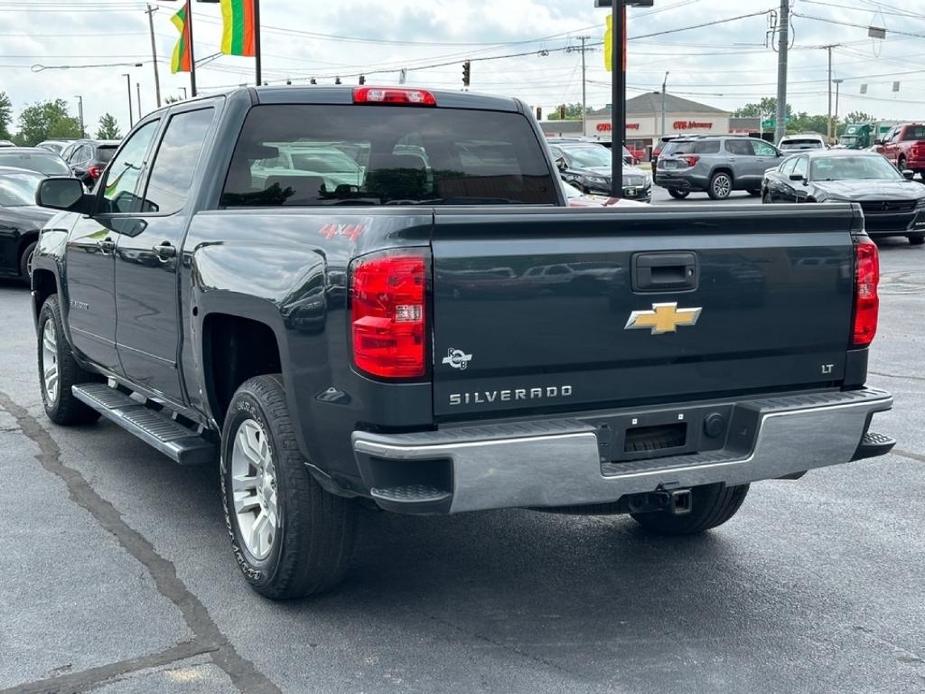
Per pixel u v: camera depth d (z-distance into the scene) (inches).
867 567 199.9
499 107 226.5
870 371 379.6
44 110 5039.4
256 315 173.3
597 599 184.4
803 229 173.8
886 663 160.7
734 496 204.1
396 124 215.2
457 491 146.9
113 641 166.9
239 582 191.0
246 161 204.4
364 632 170.4
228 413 185.8
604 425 160.4
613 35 545.0
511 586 190.1
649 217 159.6
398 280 146.6
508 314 152.3
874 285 180.1
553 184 232.1
